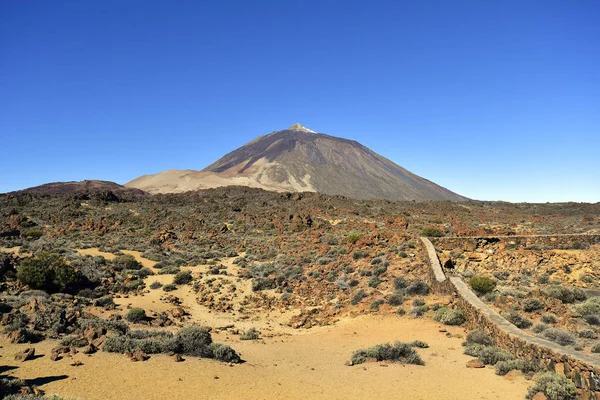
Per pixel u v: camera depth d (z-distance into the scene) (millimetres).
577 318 20438
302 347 20969
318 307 29672
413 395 12766
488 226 60531
